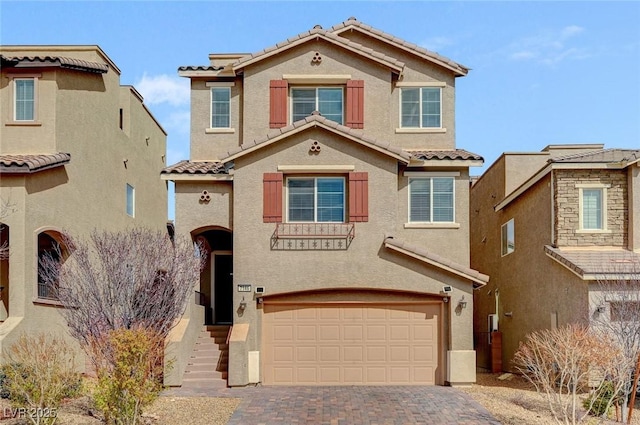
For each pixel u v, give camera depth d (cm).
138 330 1589
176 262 1933
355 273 2269
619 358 1709
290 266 2277
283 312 2286
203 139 2639
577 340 1658
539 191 2478
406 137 2617
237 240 2294
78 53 2703
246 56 2584
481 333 3231
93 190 2597
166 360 2078
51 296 2175
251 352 2219
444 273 2258
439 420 1708
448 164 2427
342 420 1700
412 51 2638
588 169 2322
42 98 2320
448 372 2222
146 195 3375
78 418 1667
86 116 2548
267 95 2594
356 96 2580
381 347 2266
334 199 2325
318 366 2258
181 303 1923
